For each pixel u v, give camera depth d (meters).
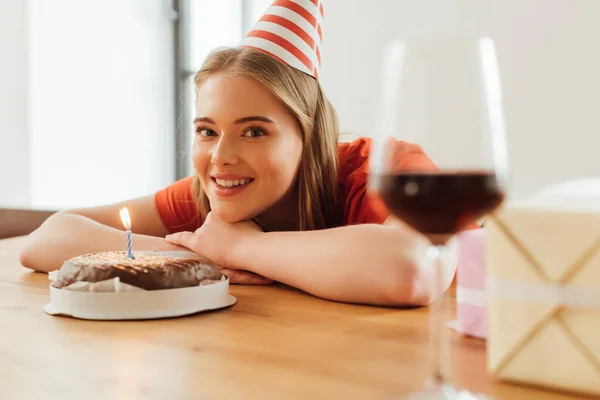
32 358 0.62
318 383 0.54
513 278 0.55
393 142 0.52
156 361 0.61
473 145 0.49
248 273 1.05
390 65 0.52
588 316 0.52
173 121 4.27
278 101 1.17
